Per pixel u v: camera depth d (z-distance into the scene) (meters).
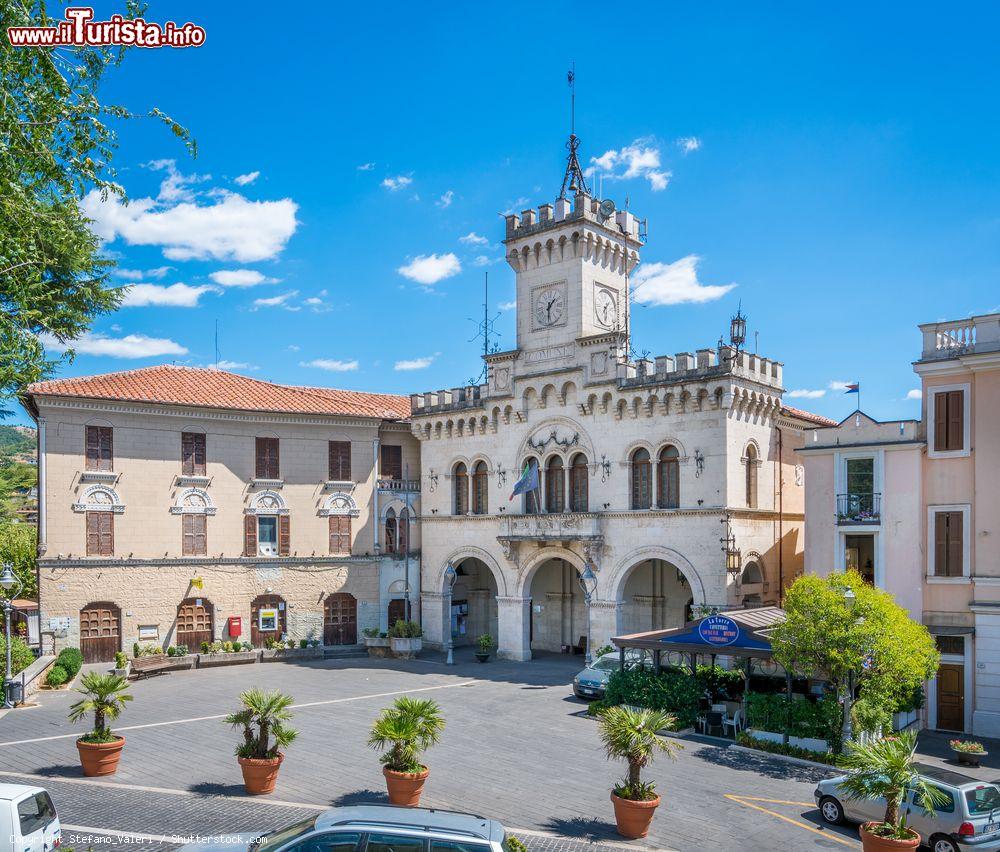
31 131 18.47
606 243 46.56
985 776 26.36
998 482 32.59
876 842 17.86
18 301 21.91
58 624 43.69
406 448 55.44
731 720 30.91
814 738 27.95
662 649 32.25
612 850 19.83
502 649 48.53
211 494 48.47
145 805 22.00
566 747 28.80
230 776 24.88
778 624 29.00
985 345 33.22
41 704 35.28
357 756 27.30
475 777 25.28
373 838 13.94
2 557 49.41
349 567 51.84
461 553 51.00
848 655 26.12
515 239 48.06
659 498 42.12
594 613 44.06
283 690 38.81
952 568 33.38
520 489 47.44
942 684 33.09
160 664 43.62
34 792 17.00
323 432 51.84
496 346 50.19
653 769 26.47
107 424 45.72
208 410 48.12
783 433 44.66
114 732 30.39
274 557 49.69
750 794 24.17
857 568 37.78
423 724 22.48
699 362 40.91
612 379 43.66
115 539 45.56
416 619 53.47
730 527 39.53
